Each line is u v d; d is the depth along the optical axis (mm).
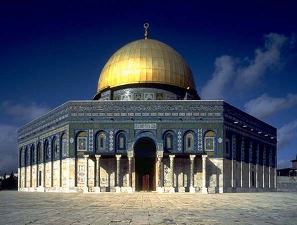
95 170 49125
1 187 80438
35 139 59812
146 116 49844
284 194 44375
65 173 50781
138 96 54125
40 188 56938
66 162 50500
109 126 49969
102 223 14664
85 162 48438
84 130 50094
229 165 50938
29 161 61344
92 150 49719
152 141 50344
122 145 49812
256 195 40812
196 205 24469
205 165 48125
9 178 82438
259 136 59875
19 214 18297
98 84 59125
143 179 50188
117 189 48375
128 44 58500
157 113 49906
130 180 48281
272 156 64125
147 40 58438
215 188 48469
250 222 15203
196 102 50000
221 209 21312
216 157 49219
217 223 14805
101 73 59031
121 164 49594
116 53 58156
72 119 50281
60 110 52812
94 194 42062
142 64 54625
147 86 54250
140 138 49562
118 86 54875
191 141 49625
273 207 23094
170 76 54875
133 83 54156
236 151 52875
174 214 18188
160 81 54250
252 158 57188
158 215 17672
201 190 47438
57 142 53219
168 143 49500
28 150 62250
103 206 23438
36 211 19922
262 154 60781
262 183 59906
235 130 52719
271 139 64188
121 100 51594
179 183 48875
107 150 49688
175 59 56625
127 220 15641
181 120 49750
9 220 15711
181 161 49188
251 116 57750
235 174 52031
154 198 33188
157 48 56625
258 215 18031
